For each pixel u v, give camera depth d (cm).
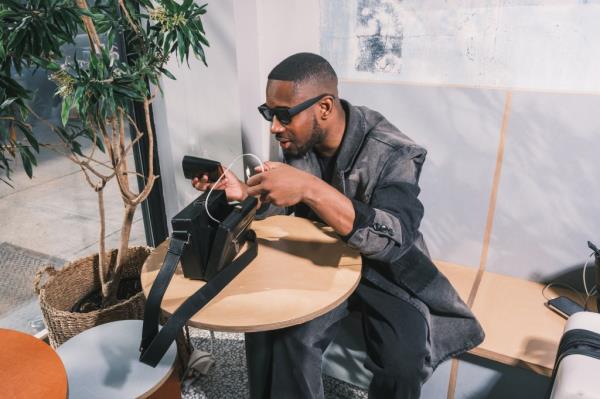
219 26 210
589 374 87
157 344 117
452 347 155
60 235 300
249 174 232
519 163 182
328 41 202
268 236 155
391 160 143
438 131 192
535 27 166
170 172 256
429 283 146
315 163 163
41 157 418
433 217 205
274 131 146
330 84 145
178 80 230
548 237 186
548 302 177
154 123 249
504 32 171
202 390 183
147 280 133
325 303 119
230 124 228
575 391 84
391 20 187
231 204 141
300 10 203
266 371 151
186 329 184
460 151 190
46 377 100
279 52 215
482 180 190
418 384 140
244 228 136
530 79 173
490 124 182
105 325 145
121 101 148
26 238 296
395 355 138
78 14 135
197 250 124
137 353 134
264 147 233
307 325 146
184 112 235
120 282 198
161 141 252
